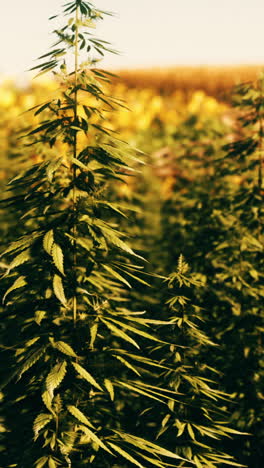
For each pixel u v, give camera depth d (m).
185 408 2.91
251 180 4.03
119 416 3.13
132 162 5.71
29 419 2.49
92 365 2.72
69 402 2.54
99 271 3.27
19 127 4.99
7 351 2.58
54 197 2.42
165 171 5.42
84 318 2.51
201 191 4.75
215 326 3.95
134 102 11.73
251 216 4.02
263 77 3.92
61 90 2.30
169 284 2.86
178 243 4.98
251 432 3.81
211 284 4.09
